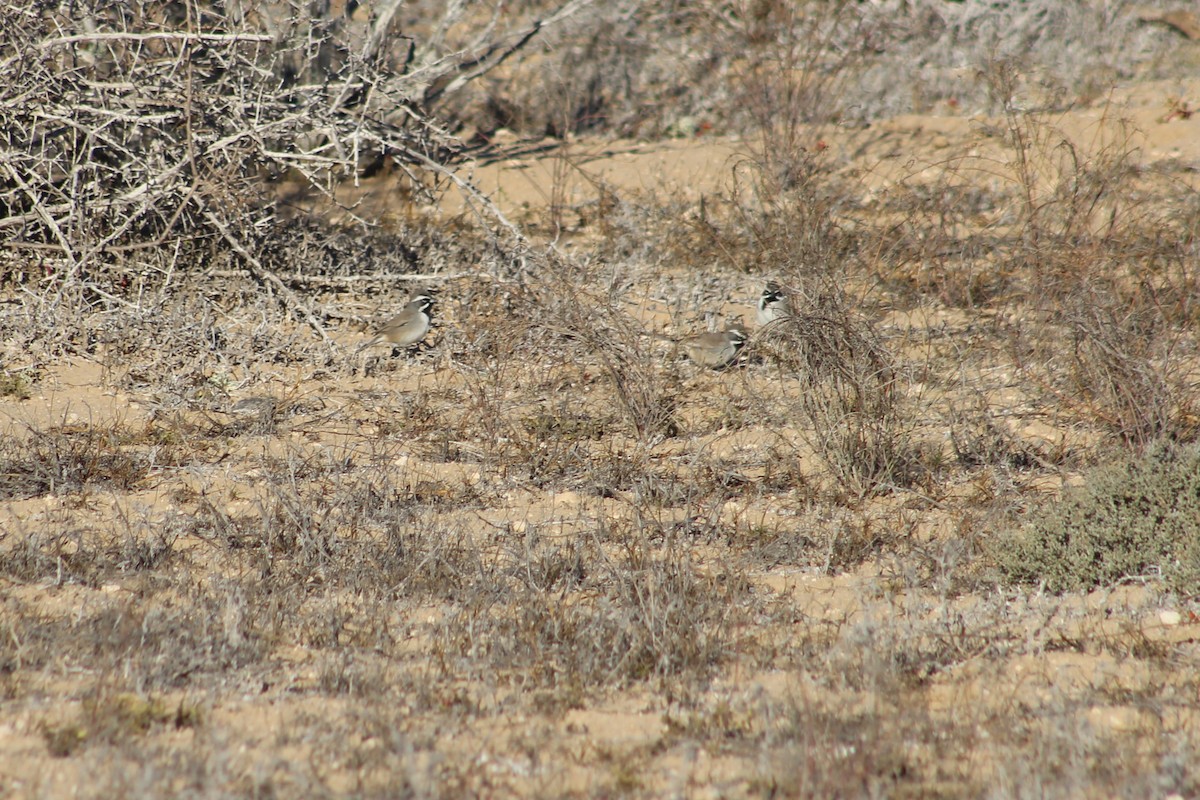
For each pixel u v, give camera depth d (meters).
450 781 7.90
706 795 7.82
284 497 12.79
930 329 19.05
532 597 11.23
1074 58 33.31
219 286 19.84
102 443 15.00
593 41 32.97
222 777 7.58
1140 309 15.69
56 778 7.69
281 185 25.30
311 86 20.19
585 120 31.16
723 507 13.91
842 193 23.92
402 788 7.70
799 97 26.73
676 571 11.48
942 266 20.45
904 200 23.52
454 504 13.78
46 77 18.80
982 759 8.35
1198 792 7.76
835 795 7.77
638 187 26.69
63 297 18.69
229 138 18.53
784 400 16.02
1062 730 8.63
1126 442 14.90
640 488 14.16
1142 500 12.30
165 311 18.59
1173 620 10.92
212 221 18.91
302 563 11.95
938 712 9.20
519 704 9.30
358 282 20.84
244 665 9.76
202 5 21.55
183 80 19.12
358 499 13.34
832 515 13.59
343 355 18.36
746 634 10.71
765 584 11.96
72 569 11.62
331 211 24.25
